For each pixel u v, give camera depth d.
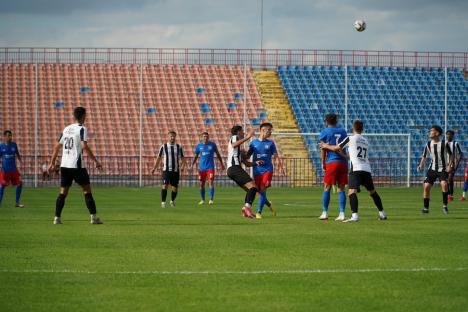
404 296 12.46
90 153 24.84
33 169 63.47
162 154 35.34
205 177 38.53
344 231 22.70
